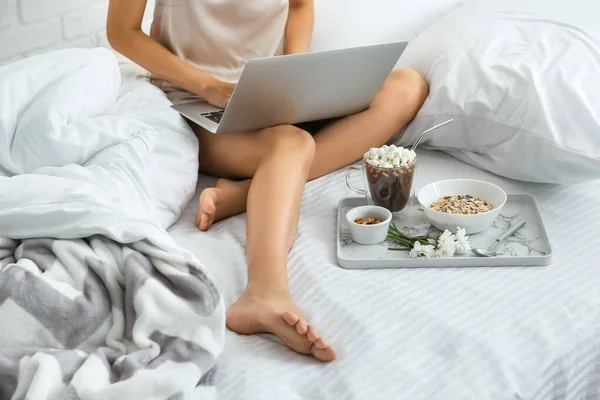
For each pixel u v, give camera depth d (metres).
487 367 1.17
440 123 1.79
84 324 1.15
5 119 1.48
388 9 2.09
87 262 1.21
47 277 1.19
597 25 1.81
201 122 1.69
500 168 1.73
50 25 2.00
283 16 1.89
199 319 1.16
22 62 1.59
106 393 1.02
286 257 1.41
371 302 1.31
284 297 1.31
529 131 1.64
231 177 1.78
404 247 1.48
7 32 1.89
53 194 1.29
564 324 1.26
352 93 1.72
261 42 1.91
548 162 1.63
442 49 1.87
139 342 1.13
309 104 1.68
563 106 1.63
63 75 1.60
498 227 1.54
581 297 1.32
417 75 1.86
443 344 1.21
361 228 1.48
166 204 1.57
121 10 1.77
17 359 1.06
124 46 1.80
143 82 1.82
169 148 1.62
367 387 1.13
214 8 1.83
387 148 1.55
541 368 1.19
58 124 1.50
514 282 1.36
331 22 2.07
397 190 1.55
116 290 1.19
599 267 1.40
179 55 1.88
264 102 1.60
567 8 1.87
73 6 2.05
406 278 1.39
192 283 1.18
